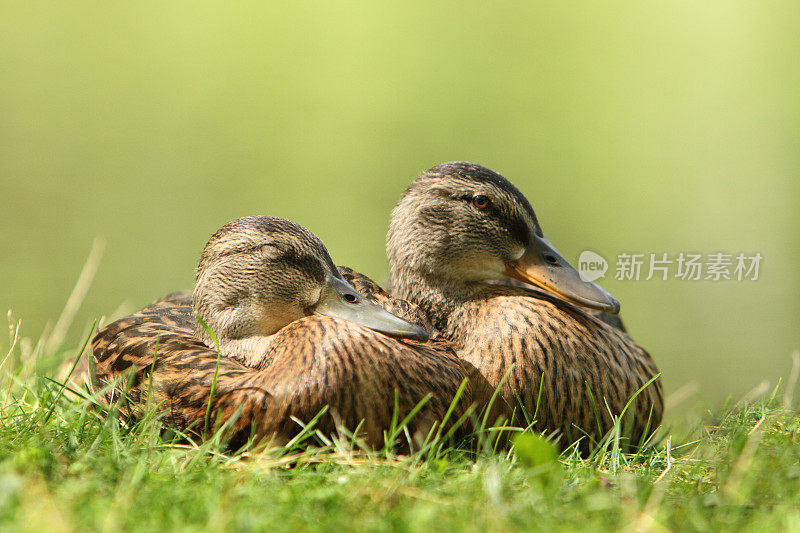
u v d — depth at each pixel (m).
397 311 7.03
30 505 4.29
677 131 31.44
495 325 6.95
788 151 27.61
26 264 17.56
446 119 34.03
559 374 6.70
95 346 6.91
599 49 46.78
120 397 6.21
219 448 5.57
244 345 6.59
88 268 10.51
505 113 34.88
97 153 28.55
